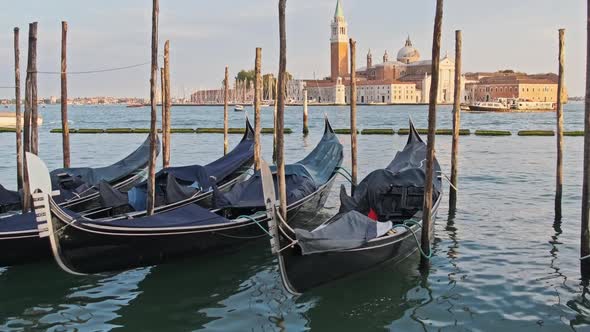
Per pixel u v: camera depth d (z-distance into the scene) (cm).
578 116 8838
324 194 1605
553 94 15400
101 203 1375
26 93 1491
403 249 1127
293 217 1420
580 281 1037
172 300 988
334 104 15750
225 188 1694
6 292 1027
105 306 966
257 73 1942
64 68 1873
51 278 1091
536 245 1267
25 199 1341
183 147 3856
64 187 1520
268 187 909
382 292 1005
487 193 1930
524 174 2394
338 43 17200
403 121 7675
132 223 1066
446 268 1122
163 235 1085
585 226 1026
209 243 1162
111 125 6856
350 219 1050
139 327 886
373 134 4853
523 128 5769
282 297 996
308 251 934
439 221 1505
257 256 1216
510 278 1060
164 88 1977
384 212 1287
